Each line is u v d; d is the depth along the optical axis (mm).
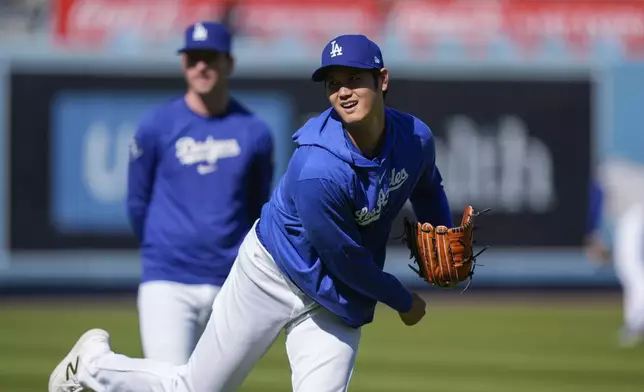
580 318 50969
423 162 16656
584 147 59625
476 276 59406
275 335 16828
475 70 59500
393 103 59438
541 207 59438
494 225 59312
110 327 45562
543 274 59469
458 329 46594
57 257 57719
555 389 30656
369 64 15031
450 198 59094
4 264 57719
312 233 15641
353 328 16656
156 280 20688
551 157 59500
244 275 16688
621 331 45938
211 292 20719
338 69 15141
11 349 38344
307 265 16125
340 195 15383
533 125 59469
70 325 46406
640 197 58656
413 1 61562
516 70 59594
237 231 21016
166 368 17500
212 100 21203
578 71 59781
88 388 18094
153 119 21250
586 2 61438
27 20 61969
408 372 33875
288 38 60406
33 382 30469
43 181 57656
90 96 57844
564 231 59438
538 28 60969
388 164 15883
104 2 59469
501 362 36375
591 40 60656
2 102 57500
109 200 57719
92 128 57750
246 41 60406
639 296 43188
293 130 58594
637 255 43531
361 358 37344
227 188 21000
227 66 21406
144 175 21484
